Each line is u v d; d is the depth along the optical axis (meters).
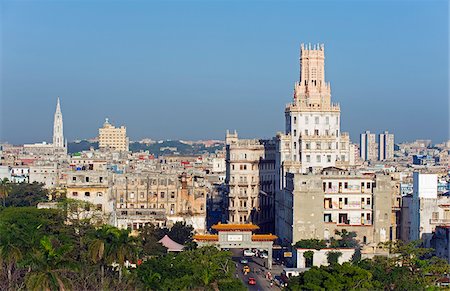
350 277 196.12
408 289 199.00
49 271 153.00
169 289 187.00
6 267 182.25
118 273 197.75
